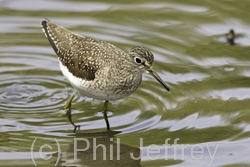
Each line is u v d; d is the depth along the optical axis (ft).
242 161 41.57
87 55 48.44
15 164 40.34
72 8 67.56
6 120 47.26
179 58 58.65
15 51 60.39
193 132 45.52
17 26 64.28
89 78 47.19
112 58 47.37
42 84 54.70
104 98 47.96
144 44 60.95
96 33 62.80
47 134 45.16
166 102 50.90
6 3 67.92
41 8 67.36
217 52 59.57
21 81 55.01
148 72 46.93
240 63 57.57
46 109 49.73
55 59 59.62
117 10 67.36
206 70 56.44
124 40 61.67
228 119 47.50
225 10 67.00
